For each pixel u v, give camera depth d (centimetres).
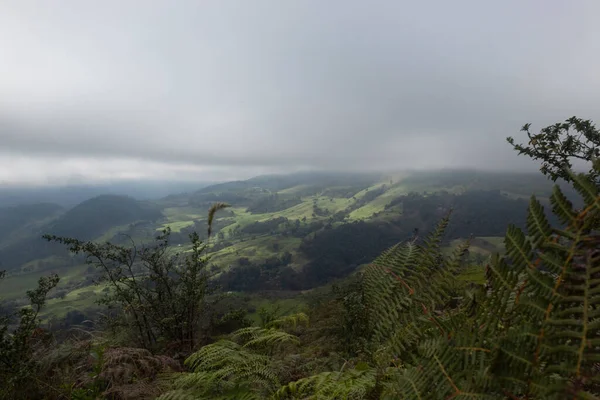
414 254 207
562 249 84
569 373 77
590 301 77
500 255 108
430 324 153
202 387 265
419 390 118
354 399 200
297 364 347
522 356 90
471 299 118
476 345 106
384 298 217
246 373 264
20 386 401
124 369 336
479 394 96
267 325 462
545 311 86
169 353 626
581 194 84
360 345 259
